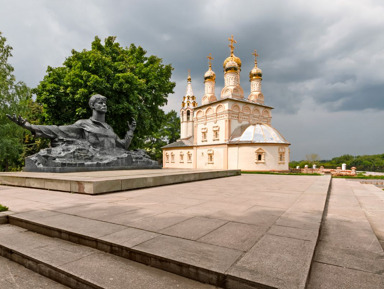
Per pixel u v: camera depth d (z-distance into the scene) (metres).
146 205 5.66
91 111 17.67
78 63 16.72
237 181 12.70
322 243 3.61
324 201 6.29
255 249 2.93
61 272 2.80
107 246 3.26
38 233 4.11
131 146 21.78
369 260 3.00
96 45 18.59
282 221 4.25
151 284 2.49
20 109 21.56
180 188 9.16
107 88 16.91
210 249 2.97
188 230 3.73
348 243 3.61
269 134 35.16
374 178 25.28
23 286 2.76
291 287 2.10
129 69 18.36
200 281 2.50
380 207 7.05
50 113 18.23
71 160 12.57
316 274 2.64
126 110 17.67
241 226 3.94
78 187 7.54
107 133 15.29
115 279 2.59
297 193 7.81
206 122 41.09
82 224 4.04
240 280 2.28
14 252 3.40
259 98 42.31
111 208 5.30
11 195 7.16
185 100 50.72
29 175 9.97
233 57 42.72
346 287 2.37
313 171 33.19
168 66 22.69
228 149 36.56
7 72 22.08
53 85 16.70
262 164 33.53
